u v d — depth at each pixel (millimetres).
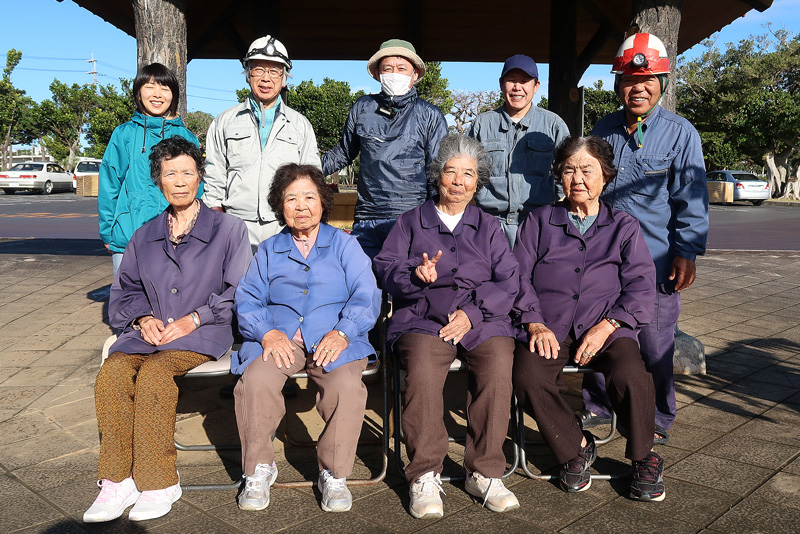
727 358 4629
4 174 27984
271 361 2617
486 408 2596
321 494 2670
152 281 2830
